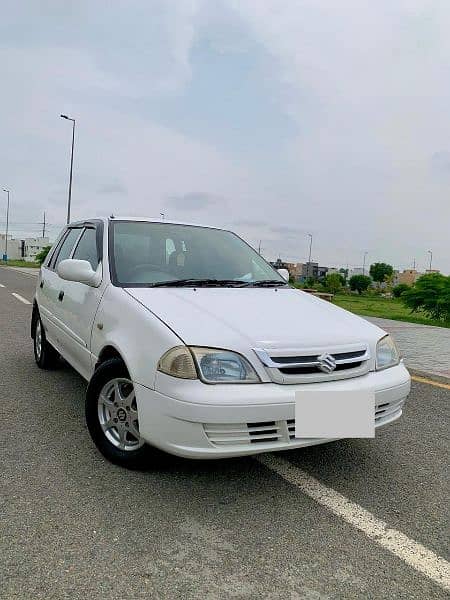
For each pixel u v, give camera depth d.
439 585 2.25
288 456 3.60
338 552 2.46
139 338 3.04
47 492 2.89
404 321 13.60
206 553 2.39
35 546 2.38
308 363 2.90
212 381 2.73
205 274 4.14
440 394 5.56
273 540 2.53
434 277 15.99
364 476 3.33
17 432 3.79
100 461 3.32
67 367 5.86
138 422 2.96
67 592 2.08
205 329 2.93
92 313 3.74
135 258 3.99
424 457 3.71
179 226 4.63
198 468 3.29
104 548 2.39
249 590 2.15
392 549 2.51
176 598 2.08
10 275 30.08
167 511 2.75
